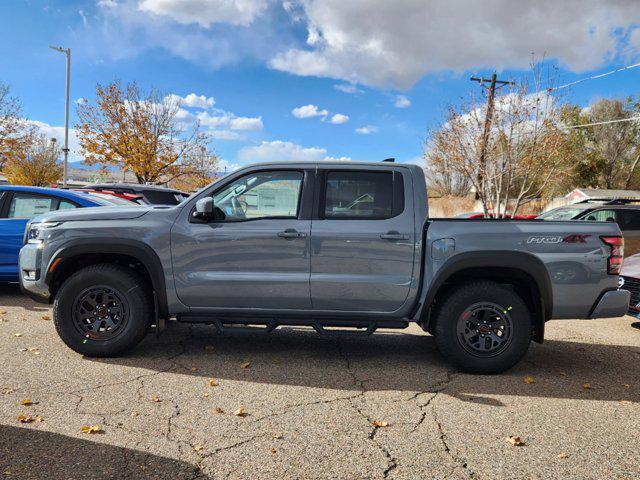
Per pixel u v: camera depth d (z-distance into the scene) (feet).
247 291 15.52
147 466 9.53
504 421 11.98
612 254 15.26
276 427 11.34
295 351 17.31
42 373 14.32
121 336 15.57
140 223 15.62
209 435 10.85
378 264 15.31
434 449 10.50
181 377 14.39
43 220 16.19
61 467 9.39
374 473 9.50
